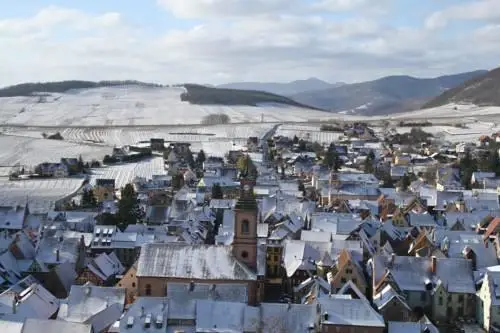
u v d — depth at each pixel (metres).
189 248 159.25
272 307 140.62
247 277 153.62
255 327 136.88
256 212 156.38
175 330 136.75
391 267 179.12
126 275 169.88
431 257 182.12
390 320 159.38
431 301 174.88
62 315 147.75
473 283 175.38
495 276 167.50
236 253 157.50
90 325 130.12
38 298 153.88
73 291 152.00
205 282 153.50
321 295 152.75
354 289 161.12
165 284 154.50
